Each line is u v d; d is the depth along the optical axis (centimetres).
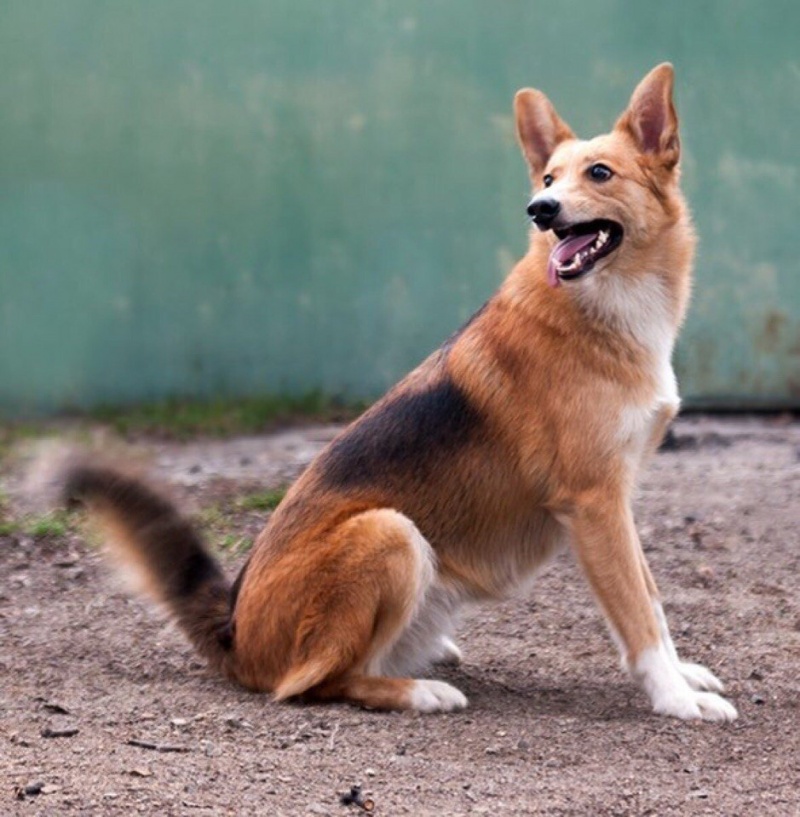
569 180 650
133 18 1430
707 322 1384
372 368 1448
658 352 649
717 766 574
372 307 1443
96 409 1450
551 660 723
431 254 1433
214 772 557
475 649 741
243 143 1439
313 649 632
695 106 1373
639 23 1376
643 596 633
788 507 1003
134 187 1446
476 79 1412
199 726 610
